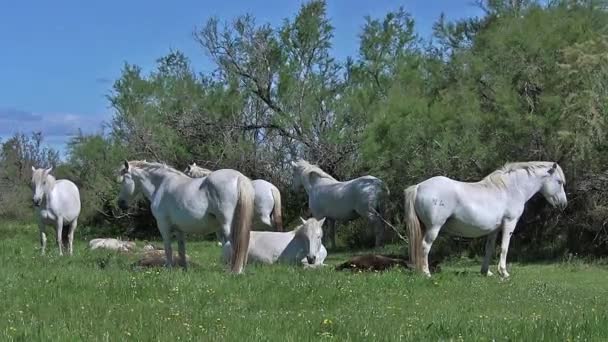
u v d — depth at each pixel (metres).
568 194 21.03
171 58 35.94
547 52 21.53
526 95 21.89
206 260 19.56
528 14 23.28
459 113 22.27
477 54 23.94
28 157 48.59
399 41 32.41
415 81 25.28
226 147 32.06
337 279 13.76
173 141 33.12
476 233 16.45
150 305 10.88
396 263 16.38
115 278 13.15
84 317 9.84
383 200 23.70
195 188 15.13
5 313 10.18
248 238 14.80
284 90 31.58
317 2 32.75
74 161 35.09
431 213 15.98
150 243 28.00
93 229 34.41
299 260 17.47
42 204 20.19
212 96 33.16
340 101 31.03
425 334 8.86
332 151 30.36
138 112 33.75
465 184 16.34
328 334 8.70
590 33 21.25
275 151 32.09
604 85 20.05
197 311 10.52
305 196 31.55
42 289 12.03
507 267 19.44
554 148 20.94
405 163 23.50
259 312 10.73
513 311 11.51
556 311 11.45
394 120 23.11
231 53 32.75
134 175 15.98
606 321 9.53
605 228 20.59
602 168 20.52
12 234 31.27
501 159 21.59
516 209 16.62
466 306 11.77
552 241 22.12
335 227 26.14
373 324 9.51
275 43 32.59
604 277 17.31
